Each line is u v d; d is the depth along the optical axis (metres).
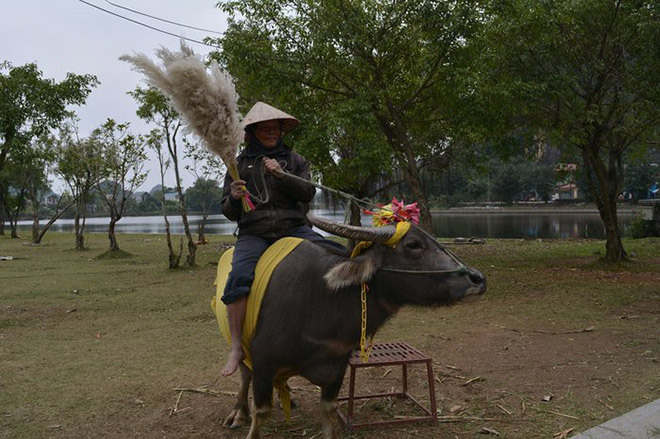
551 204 55.12
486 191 57.97
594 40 12.24
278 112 3.99
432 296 3.37
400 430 4.48
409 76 12.82
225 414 4.83
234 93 3.78
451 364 6.14
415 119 13.80
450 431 4.44
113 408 4.95
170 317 9.04
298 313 3.48
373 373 5.88
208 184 23.95
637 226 21.23
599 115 12.03
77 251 22.11
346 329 3.44
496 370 5.89
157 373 5.98
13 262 17.69
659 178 49.03
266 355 3.58
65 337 7.71
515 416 4.68
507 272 13.05
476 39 11.30
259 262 3.78
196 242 25.20
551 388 5.31
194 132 3.68
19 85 13.88
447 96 12.26
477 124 11.74
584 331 7.44
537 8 11.11
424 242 3.45
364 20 11.06
